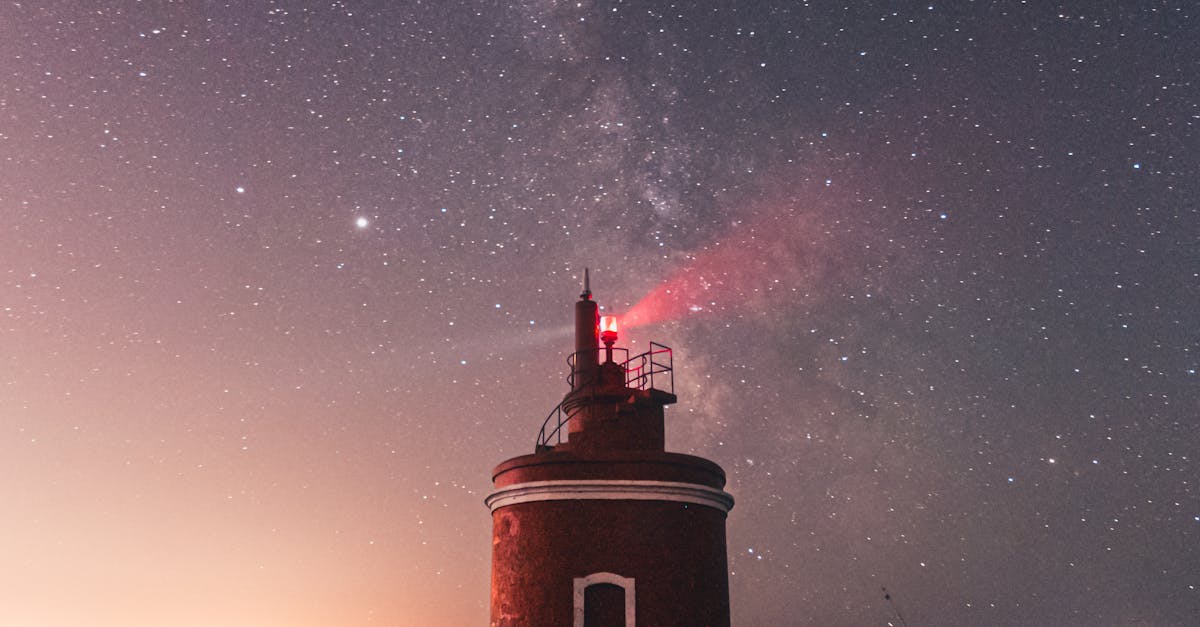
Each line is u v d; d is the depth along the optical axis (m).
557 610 13.02
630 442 14.38
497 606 13.70
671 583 13.23
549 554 13.30
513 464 14.13
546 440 14.85
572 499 13.48
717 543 14.06
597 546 13.25
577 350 15.05
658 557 13.29
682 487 13.68
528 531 13.57
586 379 14.79
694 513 13.78
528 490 13.66
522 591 13.32
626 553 13.23
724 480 14.99
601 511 13.41
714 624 13.52
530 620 13.10
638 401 14.36
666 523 13.50
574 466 13.66
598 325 15.27
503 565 13.76
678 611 13.15
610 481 13.49
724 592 14.00
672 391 14.85
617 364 14.97
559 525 13.41
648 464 13.70
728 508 14.72
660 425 14.77
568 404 14.93
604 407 14.57
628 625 12.88
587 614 13.01
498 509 14.29
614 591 13.14
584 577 13.11
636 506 13.48
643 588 13.09
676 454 13.81
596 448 14.30
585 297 15.38
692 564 13.50
